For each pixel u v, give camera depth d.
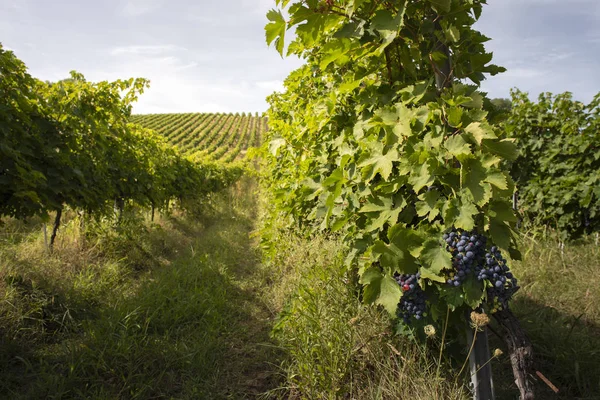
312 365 2.57
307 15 1.97
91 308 4.02
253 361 3.16
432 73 2.35
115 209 7.18
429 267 2.01
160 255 6.79
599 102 5.68
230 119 74.56
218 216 11.82
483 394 2.07
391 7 2.10
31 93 4.50
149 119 69.88
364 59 2.75
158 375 2.90
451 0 2.11
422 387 2.21
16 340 3.21
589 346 2.78
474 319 1.85
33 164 4.42
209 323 3.74
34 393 2.58
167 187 9.63
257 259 6.46
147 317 3.63
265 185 11.54
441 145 1.99
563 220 5.91
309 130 3.91
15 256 4.44
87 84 5.57
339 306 3.00
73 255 5.27
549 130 6.64
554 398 2.42
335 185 2.84
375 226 2.41
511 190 1.89
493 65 2.34
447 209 1.92
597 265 4.47
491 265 1.94
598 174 5.52
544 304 3.54
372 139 2.43
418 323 2.42
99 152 5.90
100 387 2.72
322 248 4.35
